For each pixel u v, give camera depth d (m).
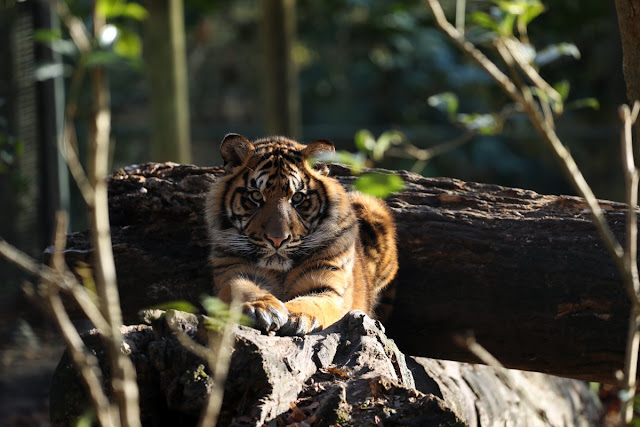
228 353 5.81
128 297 9.79
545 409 11.21
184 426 6.16
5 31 16.12
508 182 31.53
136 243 9.73
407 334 9.61
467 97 32.66
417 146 29.94
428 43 32.69
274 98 21.92
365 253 9.60
